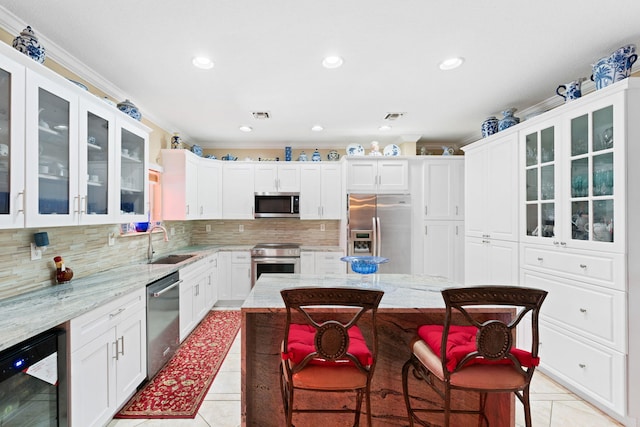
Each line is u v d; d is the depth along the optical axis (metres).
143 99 2.96
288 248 4.38
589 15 1.73
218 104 3.11
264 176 4.59
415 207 4.31
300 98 2.96
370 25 1.83
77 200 1.83
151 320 2.33
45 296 1.82
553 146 2.36
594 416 2.00
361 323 1.80
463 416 1.79
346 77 2.51
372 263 2.05
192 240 4.83
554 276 2.35
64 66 2.18
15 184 1.45
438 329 1.65
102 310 1.75
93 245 2.50
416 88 2.74
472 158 3.35
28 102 1.50
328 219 4.77
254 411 1.80
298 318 1.80
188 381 2.40
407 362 1.70
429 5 1.65
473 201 3.32
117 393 1.90
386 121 3.71
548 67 2.35
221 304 4.41
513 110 3.08
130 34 1.90
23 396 1.29
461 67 2.35
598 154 1.99
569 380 2.22
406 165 4.27
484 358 1.33
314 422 1.79
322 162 4.62
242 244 4.88
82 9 1.67
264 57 2.19
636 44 2.03
